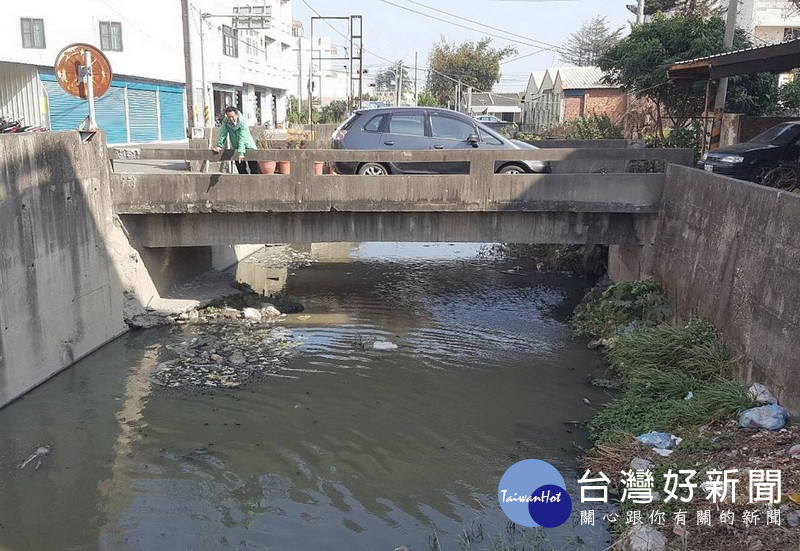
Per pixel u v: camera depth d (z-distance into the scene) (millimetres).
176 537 5492
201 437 7148
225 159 10680
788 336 6398
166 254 11609
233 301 11867
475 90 61125
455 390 8406
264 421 7531
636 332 9141
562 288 13586
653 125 22438
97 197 9742
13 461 6629
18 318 7883
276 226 10703
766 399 6539
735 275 7723
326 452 6875
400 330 10750
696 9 28297
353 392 8328
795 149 11359
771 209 7012
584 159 11438
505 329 10852
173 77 26562
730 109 17312
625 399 7680
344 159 10594
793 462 5469
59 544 5395
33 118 19500
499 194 10289
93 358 9266
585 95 32125
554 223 10703
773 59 11289
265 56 40281
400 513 5840
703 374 7660
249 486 6250
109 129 22328
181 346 9750
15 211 7781
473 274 14750
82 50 9930
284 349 9750
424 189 10266
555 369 9102
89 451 6828
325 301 12430
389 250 17562
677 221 9695
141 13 23844
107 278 9914
